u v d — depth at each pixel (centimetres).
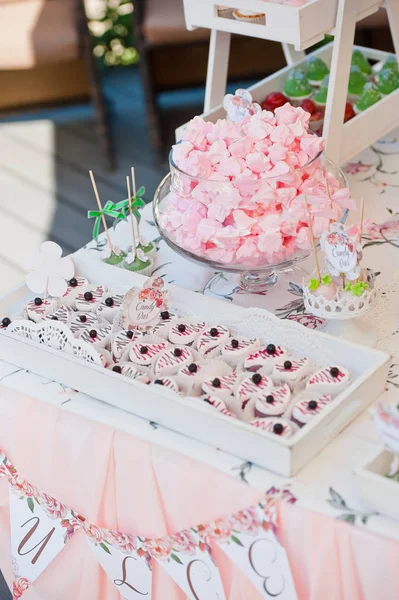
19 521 137
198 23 167
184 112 378
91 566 132
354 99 190
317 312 125
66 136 376
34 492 132
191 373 121
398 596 101
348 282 124
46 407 125
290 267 149
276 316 126
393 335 132
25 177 349
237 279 148
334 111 160
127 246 159
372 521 100
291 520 105
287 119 140
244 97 152
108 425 119
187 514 115
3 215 326
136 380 116
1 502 140
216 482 110
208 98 184
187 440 114
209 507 112
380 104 173
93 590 134
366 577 103
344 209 140
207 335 129
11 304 143
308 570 107
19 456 130
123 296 140
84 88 340
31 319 137
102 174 346
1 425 130
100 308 138
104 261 154
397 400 119
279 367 121
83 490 125
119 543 125
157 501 117
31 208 329
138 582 127
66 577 138
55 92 339
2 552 148
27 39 318
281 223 129
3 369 131
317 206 129
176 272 152
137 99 399
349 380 118
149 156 355
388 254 151
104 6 412
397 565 99
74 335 130
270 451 106
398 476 103
